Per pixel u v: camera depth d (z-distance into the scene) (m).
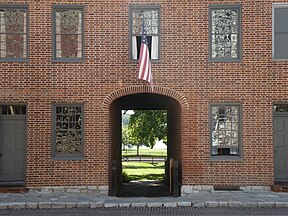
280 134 17.86
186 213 13.56
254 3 17.61
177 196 16.56
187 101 17.50
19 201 15.20
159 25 17.66
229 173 17.36
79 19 17.73
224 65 17.56
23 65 17.47
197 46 17.58
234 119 17.67
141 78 16.64
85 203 14.90
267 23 17.59
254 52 17.56
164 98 20.09
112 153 18.81
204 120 17.48
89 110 17.45
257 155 17.39
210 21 17.69
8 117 17.72
